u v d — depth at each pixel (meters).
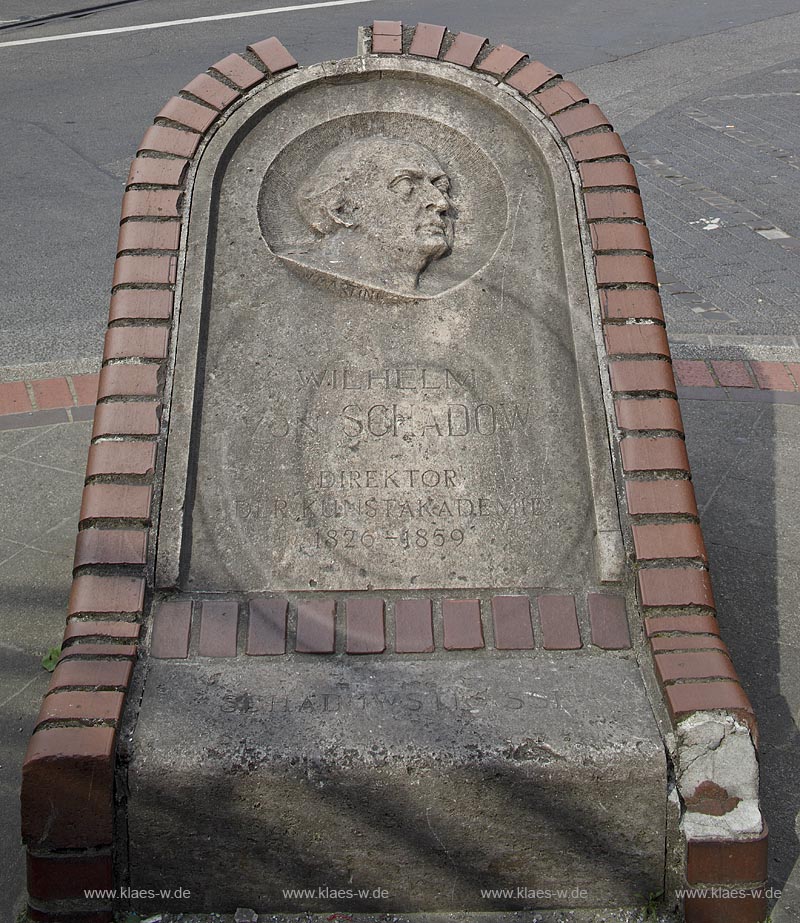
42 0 13.09
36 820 2.43
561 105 3.45
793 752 3.08
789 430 5.05
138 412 2.98
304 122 3.49
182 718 2.54
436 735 2.50
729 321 6.12
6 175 7.88
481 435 3.04
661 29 12.26
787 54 11.50
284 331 3.16
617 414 3.01
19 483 4.58
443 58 3.55
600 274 3.19
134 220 3.21
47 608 3.77
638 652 2.74
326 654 2.74
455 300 3.21
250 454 3.01
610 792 2.47
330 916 2.56
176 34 11.32
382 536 2.92
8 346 5.73
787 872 2.69
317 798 2.46
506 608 2.82
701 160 8.68
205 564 2.87
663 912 2.55
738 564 4.03
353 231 3.32
